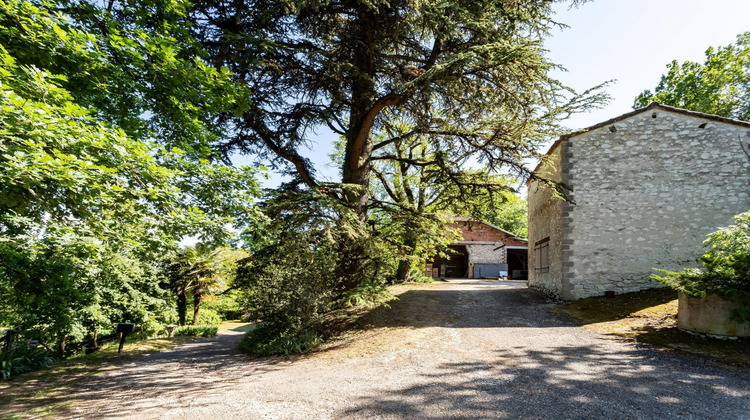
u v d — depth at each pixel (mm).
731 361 5441
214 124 9305
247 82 9188
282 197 9297
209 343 12555
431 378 5152
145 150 5207
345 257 9797
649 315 8391
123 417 4262
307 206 8805
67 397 5320
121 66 6246
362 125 10453
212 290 21922
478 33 8766
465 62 7961
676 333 7008
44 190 4566
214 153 9305
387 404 4203
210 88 6980
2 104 3795
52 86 4453
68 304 10930
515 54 7711
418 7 8047
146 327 16828
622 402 4047
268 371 6484
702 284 6715
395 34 9328
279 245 9297
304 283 8758
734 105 19141
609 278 10992
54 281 8086
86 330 13172
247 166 6844
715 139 10797
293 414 4047
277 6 7570
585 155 11539
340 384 5121
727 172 10617
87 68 5664
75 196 4480
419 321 9336
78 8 6242
